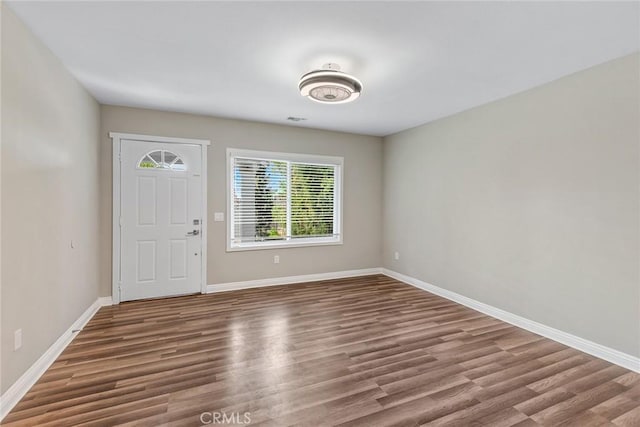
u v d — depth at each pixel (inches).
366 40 88.0
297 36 86.4
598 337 102.3
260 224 182.4
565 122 111.1
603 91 100.6
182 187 161.2
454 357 100.4
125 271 151.2
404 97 133.7
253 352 101.8
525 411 74.7
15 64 75.8
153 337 112.3
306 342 109.7
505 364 96.5
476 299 146.3
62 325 102.7
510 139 130.6
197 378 86.4
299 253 191.9
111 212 147.9
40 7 73.4
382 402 77.0
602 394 81.9
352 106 147.3
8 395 72.2
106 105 145.7
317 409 74.0
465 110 151.7
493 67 104.3
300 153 188.4
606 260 100.3
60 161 101.3
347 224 205.6
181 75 113.0
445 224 164.2
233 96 134.6
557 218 113.9
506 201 132.4
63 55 97.3
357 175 207.6
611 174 98.8
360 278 203.0
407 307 148.0
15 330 75.4
